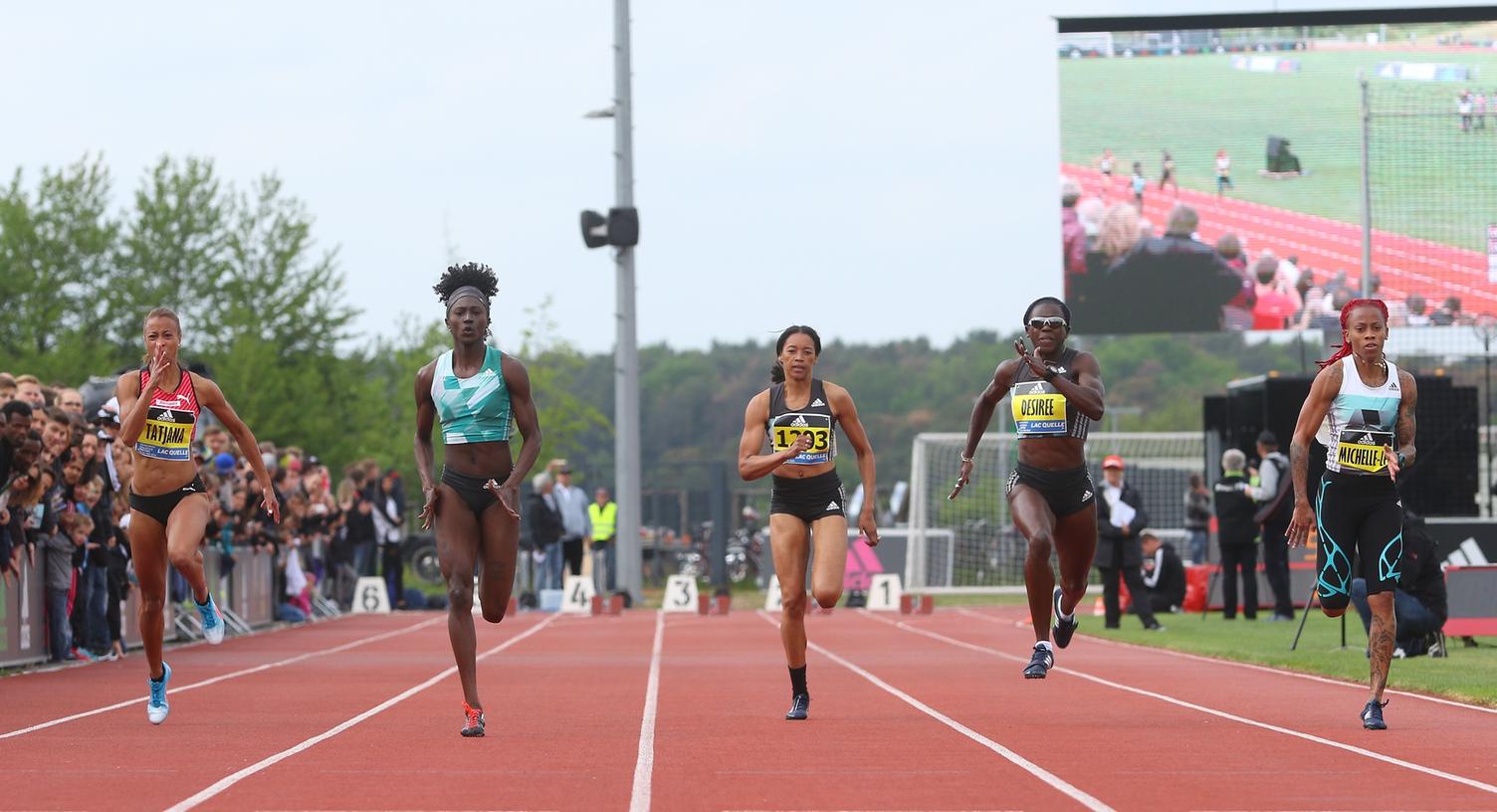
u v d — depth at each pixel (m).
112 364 62.03
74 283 65.44
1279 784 9.07
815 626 27.12
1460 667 16.73
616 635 25.00
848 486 89.69
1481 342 30.56
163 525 12.11
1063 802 8.49
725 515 40.75
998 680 16.23
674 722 12.33
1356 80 30.88
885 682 16.06
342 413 64.31
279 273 64.62
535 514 34.84
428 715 12.93
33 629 17.89
